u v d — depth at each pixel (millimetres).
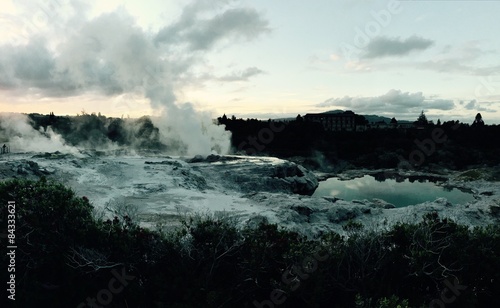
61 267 14758
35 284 14266
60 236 14789
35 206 15016
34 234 14836
